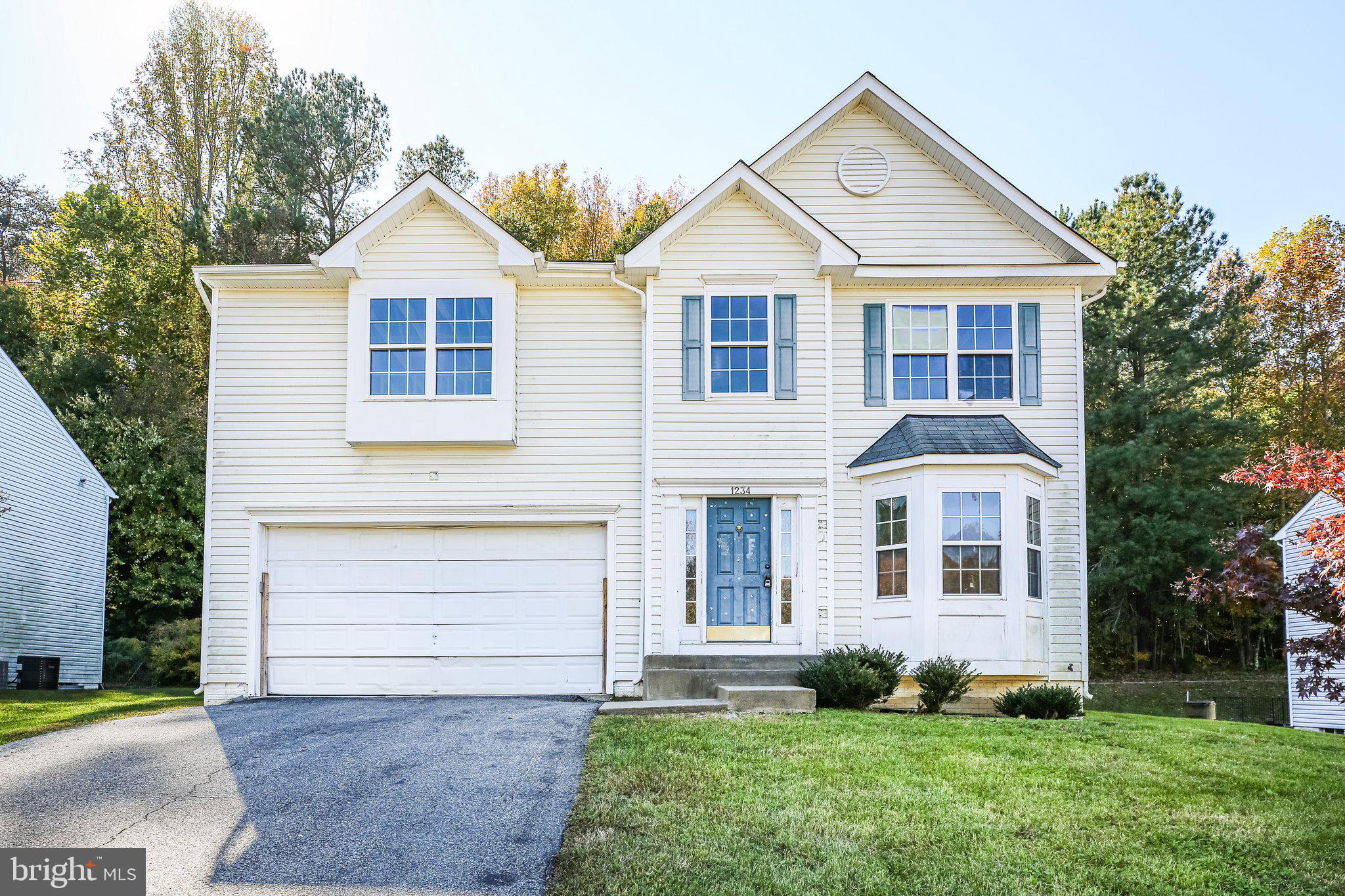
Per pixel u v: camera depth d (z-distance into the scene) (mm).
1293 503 32562
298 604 15930
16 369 22984
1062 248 16281
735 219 16031
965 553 14773
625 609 15812
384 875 7602
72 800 9094
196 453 30297
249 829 8422
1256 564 10305
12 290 36094
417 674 15852
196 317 34250
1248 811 9000
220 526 15859
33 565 23328
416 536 16109
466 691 15805
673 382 15719
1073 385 16141
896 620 14977
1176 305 33594
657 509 15500
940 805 8977
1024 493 15031
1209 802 9195
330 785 9469
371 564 16047
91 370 32750
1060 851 8086
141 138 40562
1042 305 16312
